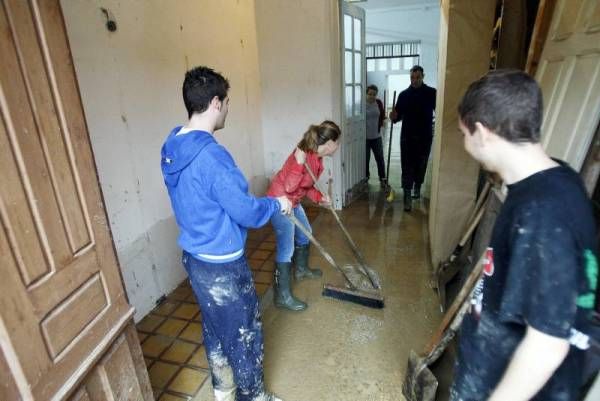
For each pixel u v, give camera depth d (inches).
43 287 32.0
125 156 80.8
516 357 25.6
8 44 28.9
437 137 107.3
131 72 81.4
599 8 48.1
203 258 48.9
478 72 81.4
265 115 154.7
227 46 123.2
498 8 91.5
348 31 147.5
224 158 45.6
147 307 89.0
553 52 59.6
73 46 66.6
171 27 94.1
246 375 55.2
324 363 71.2
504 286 27.7
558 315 23.6
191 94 46.1
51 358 32.8
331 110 142.9
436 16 297.6
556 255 23.6
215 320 52.3
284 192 79.8
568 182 25.7
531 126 26.1
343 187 153.7
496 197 69.7
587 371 35.0
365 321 82.7
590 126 45.4
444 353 63.6
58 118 34.0
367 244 121.3
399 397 63.0
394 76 342.0
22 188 30.0
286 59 143.3
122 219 80.6
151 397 50.6
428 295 91.6
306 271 100.9
